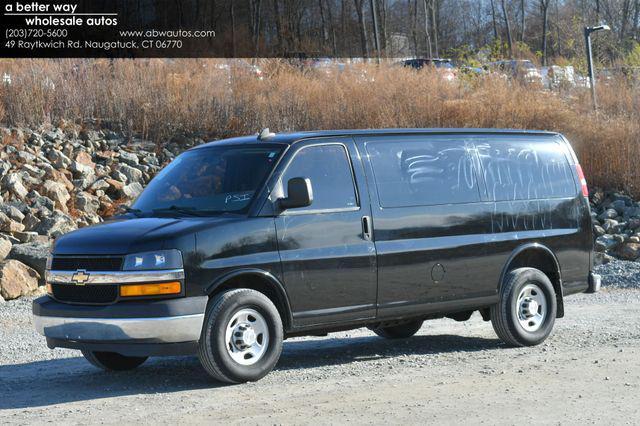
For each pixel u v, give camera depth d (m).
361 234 9.11
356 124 24.06
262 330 8.48
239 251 8.38
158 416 7.21
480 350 10.27
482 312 10.64
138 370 9.44
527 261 10.64
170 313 7.99
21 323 12.77
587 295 15.38
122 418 7.18
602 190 23.50
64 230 17.81
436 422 6.82
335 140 9.24
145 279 8.05
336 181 9.10
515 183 10.45
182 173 9.34
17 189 18.92
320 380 8.52
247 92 24.91
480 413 7.08
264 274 8.48
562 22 55.88
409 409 7.24
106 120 23.66
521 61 28.41
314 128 24.25
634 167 23.53
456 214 9.84
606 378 8.36
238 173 8.95
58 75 23.98
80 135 22.80
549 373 8.66
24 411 7.59
